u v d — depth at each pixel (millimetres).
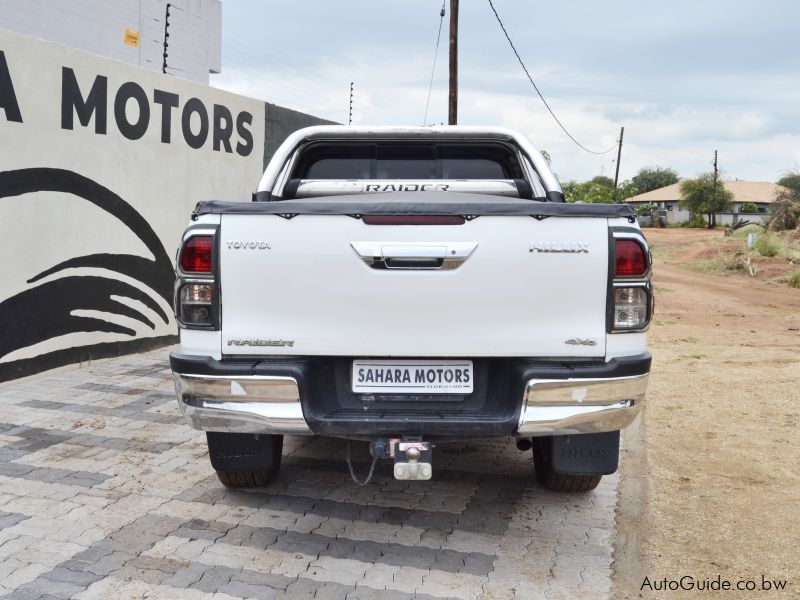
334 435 3410
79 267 7438
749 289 19719
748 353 9625
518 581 3383
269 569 3453
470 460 5031
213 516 4035
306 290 3367
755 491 4613
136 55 13734
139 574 3387
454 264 3330
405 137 5211
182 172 8930
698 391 7297
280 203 3379
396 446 3322
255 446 4062
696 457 5262
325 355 3428
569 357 3398
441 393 3467
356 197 4492
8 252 6641
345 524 3961
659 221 72938
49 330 7129
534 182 5148
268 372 3346
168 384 6879
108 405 6160
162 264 8648
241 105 10070
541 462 4375
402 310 3359
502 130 5152
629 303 3383
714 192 71750
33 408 6027
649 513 4242
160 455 4996
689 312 14570
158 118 8469
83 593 3213
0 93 6477
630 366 3361
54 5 11922
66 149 7215
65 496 4273
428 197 4484
